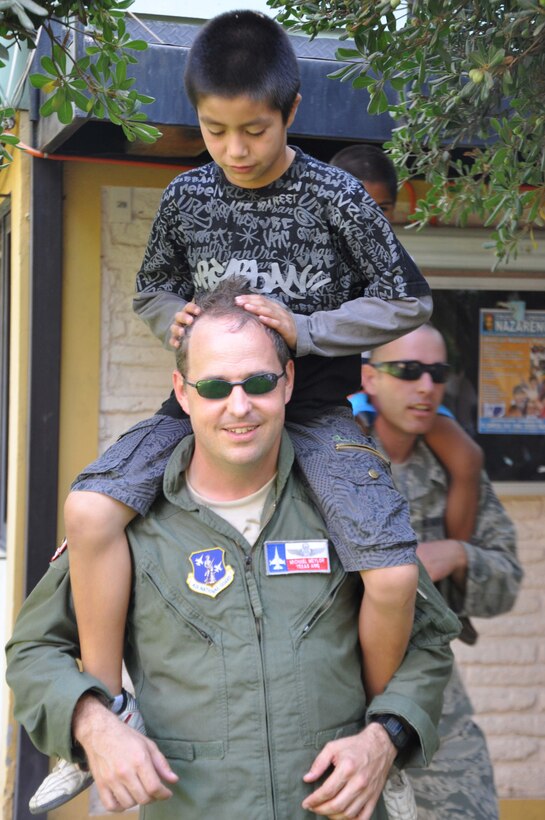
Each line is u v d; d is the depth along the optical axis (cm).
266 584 247
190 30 416
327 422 274
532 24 272
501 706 494
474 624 494
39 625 263
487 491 413
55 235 453
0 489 577
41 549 452
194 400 245
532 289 489
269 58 249
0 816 458
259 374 241
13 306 486
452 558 400
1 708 498
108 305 466
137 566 252
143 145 434
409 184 476
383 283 260
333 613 250
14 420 477
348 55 297
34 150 442
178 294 288
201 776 241
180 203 268
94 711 245
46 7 279
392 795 270
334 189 258
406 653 267
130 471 256
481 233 483
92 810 457
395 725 251
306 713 243
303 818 241
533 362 491
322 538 253
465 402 488
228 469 247
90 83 291
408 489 404
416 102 328
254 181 258
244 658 242
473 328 487
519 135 289
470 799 381
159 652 248
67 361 460
